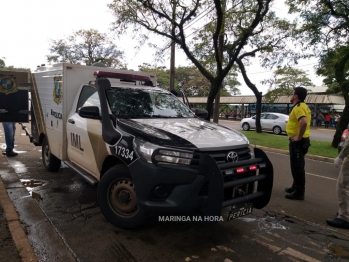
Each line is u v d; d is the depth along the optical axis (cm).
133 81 526
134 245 344
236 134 392
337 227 416
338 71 1128
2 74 668
